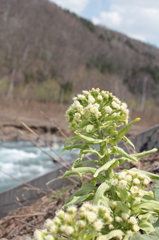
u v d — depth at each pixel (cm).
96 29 12225
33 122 3100
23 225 378
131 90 8144
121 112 194
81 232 145
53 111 5019
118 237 156
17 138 2711
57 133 2834
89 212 144
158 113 6425
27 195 510
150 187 333
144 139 551
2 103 5172
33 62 7612
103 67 8969
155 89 8612
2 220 423
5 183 1200
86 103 198
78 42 9788
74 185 456
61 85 7075
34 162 1777
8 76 6862
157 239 163
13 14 8712
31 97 6069
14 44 7700
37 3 10194
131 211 172
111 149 194
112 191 180
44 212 387
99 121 194
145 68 10006
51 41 8769
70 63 8125
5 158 1922
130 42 12688
